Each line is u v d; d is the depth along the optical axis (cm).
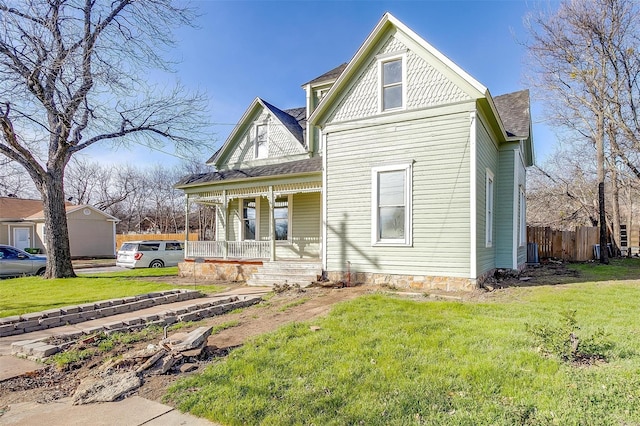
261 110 1581
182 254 1959
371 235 962
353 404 300
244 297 830
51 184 1348
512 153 1152
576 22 1605
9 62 1062
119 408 312
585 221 2548
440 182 880
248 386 338
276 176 1216
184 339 441
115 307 723
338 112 1030
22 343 494
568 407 287
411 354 409
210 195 1444
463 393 314
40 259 1535
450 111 872
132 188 4606
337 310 634
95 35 1198
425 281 885
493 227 1104
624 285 886
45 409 319
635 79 1634
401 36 944
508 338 451
